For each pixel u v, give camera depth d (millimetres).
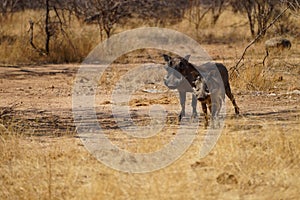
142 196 15766
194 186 16391
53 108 30312
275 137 19969
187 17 74125
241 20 71000
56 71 45781
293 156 18609
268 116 25891
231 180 17031
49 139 22578
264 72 37188
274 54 45594
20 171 18281
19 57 50719
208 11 76500
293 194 15992
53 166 18594
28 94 35469
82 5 62094
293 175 17188
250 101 30906
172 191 15969
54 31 52969
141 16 67188
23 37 54000
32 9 70062
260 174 17453
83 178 17750
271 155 18547
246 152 18766
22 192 16734
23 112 29094
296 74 37750
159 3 69000
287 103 30266
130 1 59438
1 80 41344
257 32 59406
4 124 24906
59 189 16922
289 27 54688
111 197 15773
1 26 59750
